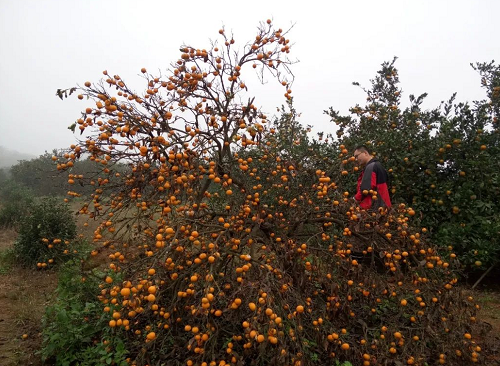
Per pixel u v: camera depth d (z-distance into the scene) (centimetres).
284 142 462
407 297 285
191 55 285
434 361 266
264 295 201
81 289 324
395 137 537
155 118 258
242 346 241
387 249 278
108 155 255
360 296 285
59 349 271
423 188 506
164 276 242
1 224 907
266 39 298
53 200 618
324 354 255
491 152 495
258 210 292
